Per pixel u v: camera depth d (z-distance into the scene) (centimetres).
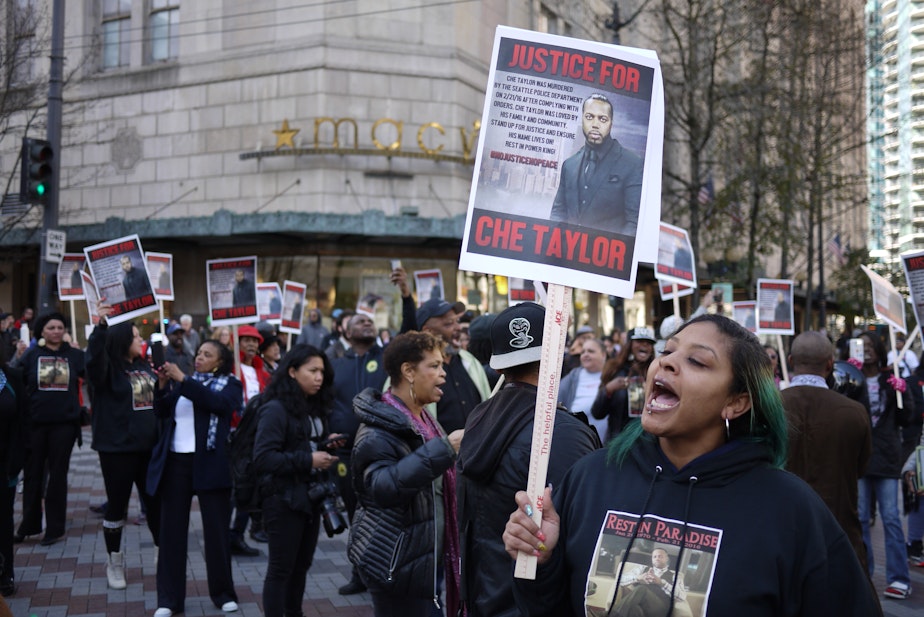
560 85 263
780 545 203
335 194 2408
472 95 2584
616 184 259
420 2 2500
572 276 253
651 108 262
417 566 397
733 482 213
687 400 215
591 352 858
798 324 4462
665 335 710
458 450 392
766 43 2389
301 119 2436
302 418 557
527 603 227
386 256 2538
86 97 2691
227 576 643
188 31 2595
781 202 2330
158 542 693
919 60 2928
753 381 217
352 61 2439
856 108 2647
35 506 864
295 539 534
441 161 2478
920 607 693
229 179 2514
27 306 2998
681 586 204
